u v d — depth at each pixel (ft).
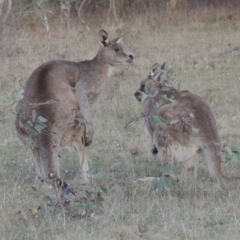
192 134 36.73
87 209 32.71
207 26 108.68
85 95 42.68
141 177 39.06
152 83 41.98
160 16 114.73
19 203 34.73
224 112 53.88
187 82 65.67
